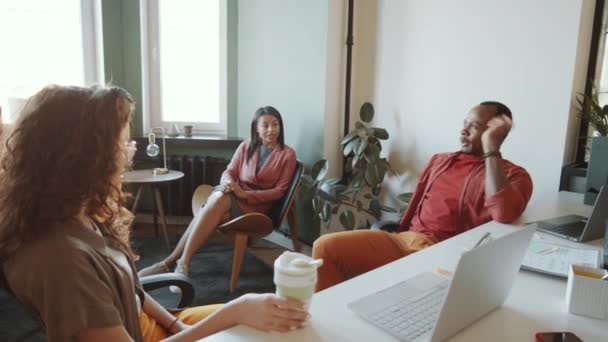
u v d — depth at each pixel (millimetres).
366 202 3230
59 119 781
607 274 882
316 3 2998
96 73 3572
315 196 2916
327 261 1703
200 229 2586
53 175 763
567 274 1046
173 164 3625
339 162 3281
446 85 2676
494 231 1447
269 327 758
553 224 1508
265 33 3410
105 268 798
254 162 2934
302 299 765
